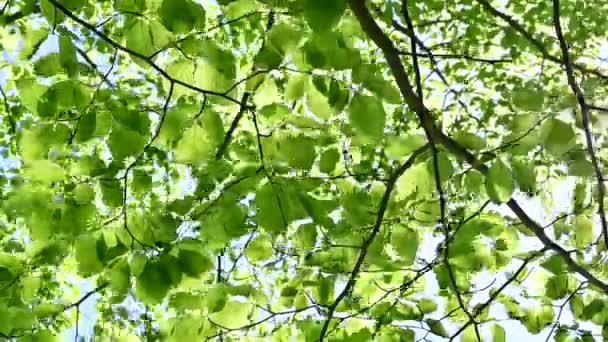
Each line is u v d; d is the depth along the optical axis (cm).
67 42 255
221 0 267
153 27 261
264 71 263
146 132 273
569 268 324
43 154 273
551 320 332
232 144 285
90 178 285
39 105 264
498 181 274
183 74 266
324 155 285
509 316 337
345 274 316
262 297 317
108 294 395
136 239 267
